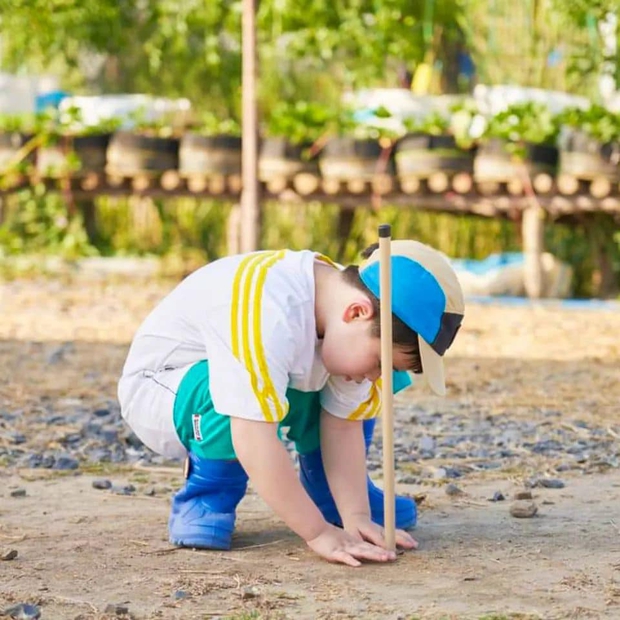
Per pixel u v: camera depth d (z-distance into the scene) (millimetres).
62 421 6480
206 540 3953
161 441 4062
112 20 16531
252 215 12367
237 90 17172
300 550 3967
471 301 11891
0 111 15492
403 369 3756
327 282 3760
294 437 4195
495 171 11516
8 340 9484
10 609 3283
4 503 4723
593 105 11680
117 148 12812
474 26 14500
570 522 4312
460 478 5188
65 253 15734
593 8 11883
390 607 3309
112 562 3824
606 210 11594
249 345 3619
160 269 14750
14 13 16031
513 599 3371
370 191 12141
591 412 6801
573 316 10953
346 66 16328
